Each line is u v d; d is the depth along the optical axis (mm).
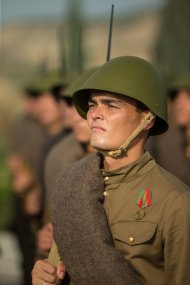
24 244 7762
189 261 3641
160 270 3701
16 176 7355
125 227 3727
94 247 3688
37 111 8242
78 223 3770
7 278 9859
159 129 3988
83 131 5184
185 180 6641
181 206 3664
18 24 43312
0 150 20547
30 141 8695
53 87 7703
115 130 3756
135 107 3768
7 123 26609
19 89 33250
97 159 3961
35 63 38719
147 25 43062
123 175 3834
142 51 39219
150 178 3814
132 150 3846
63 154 5496
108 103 3758
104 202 3867
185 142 6723
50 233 4852
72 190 3869
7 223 12617
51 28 42219
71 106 5750
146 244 3660
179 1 23203
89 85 3734
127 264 3652
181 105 7062
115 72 3746
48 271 3947
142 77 3756
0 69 38625
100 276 3652
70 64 7027
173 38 22922
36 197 7027
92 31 41000
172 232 3648
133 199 3775
